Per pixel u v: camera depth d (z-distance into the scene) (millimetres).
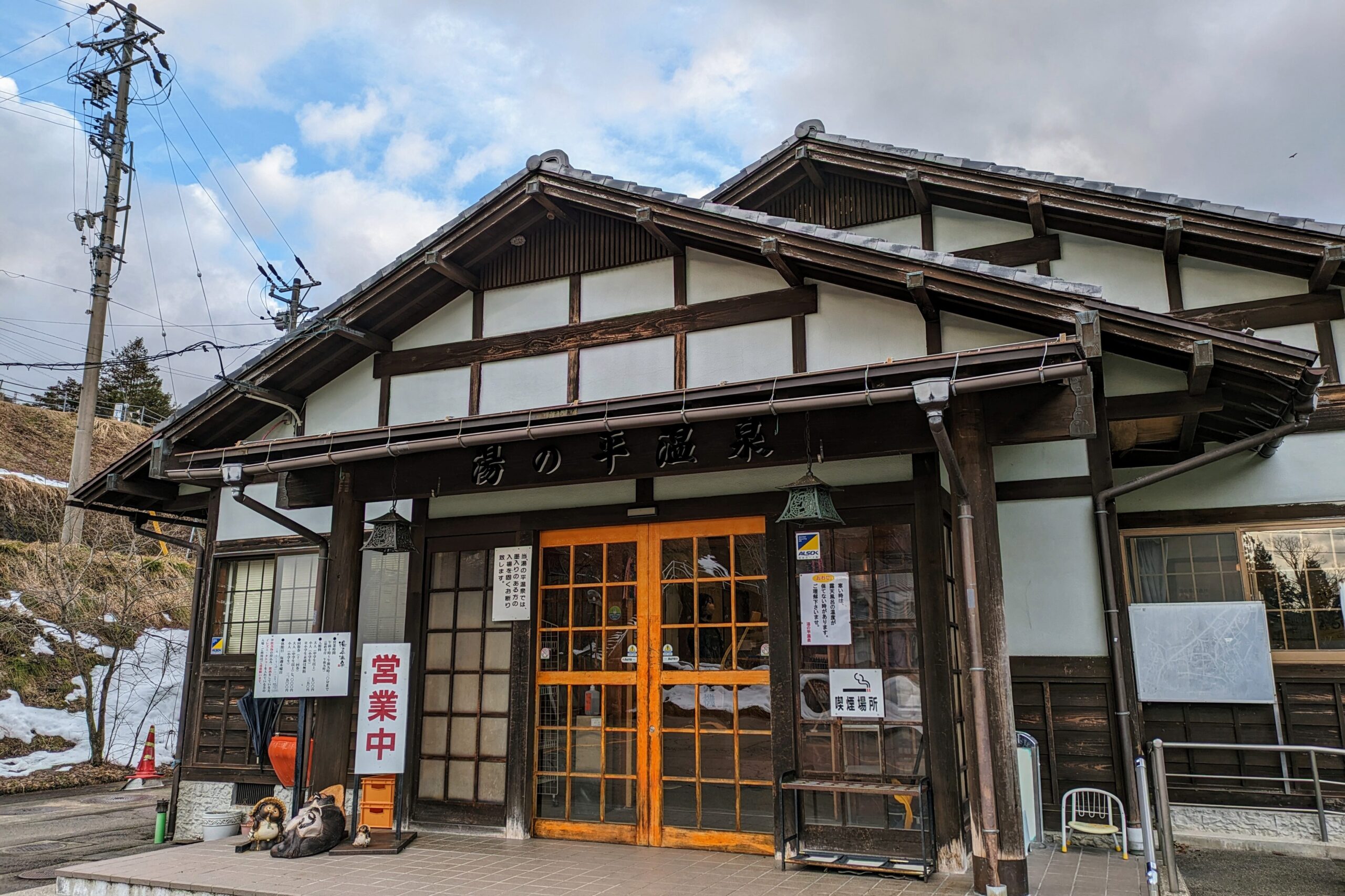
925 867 5590
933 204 9039
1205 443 7926
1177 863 6238
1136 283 8094
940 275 5605
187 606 18797
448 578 7984
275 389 8336
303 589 8859
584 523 7426
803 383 5410
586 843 6961
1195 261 7934
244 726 8844
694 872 5949
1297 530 7527
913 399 5180
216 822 7852
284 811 7332
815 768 6297
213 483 8141
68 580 16078
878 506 6418
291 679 7359
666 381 7109
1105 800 6812
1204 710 7359
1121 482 8102
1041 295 5293
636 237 7496
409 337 8305
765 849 6410
